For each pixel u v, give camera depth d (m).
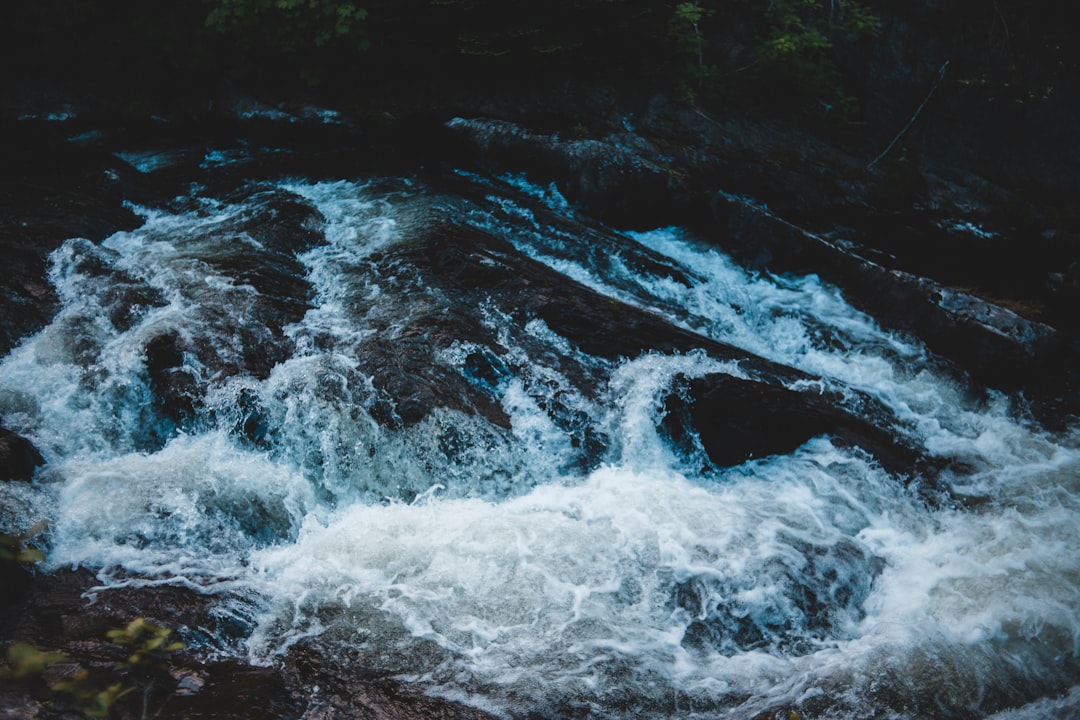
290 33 10.81
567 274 7.86
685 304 7.99
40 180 8.61
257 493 5.51
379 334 6.53
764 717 4.14
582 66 10.78
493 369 6.36
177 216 8.36
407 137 10.37
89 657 3.99
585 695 4.19
